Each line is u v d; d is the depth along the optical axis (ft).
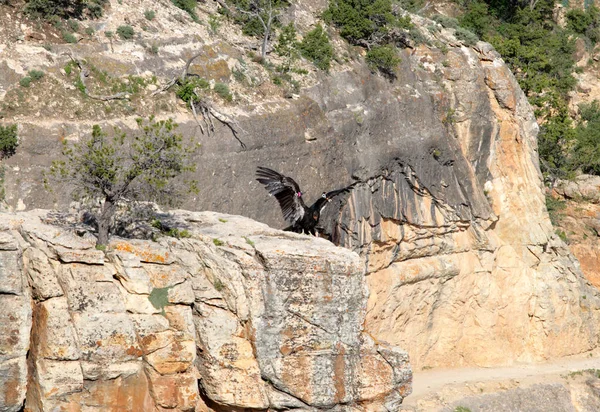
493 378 324.80
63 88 234.38
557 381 329.52
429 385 311.06
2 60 230.07
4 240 134.00
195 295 147.64
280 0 324.19
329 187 278.87
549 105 443.73
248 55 294.25
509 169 354.33
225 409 149.07
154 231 157.28
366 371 151.94
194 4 307.58
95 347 135.74
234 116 259.19
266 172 140.15
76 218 156.66
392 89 317.42
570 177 434.71
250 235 158.20
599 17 524.11
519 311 343.46
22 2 253.65
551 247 357.20
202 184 243.60
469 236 333.83
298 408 148.36
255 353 146.20
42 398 133.08
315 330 148.77
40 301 136.46
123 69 251.19
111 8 274.36
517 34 476.13
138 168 151.64
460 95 339.57
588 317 364.38
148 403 140.46
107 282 139.13
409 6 432.25
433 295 322.75
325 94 295.07
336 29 332.39
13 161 212.02
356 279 151.02
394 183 307.37
